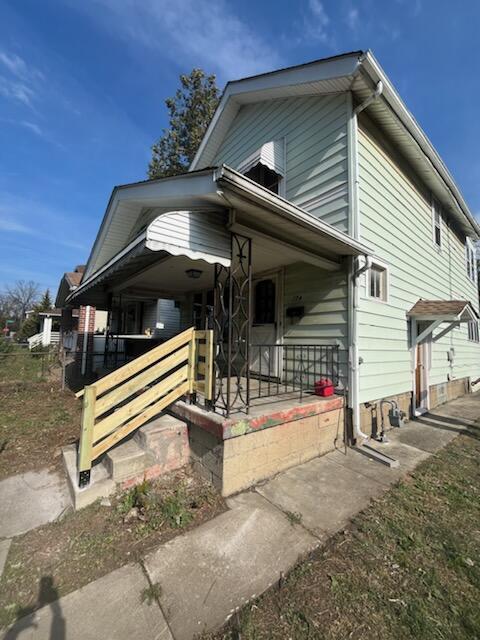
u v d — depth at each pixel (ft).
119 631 4.87
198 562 6.35
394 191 18.19
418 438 15.16
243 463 9.38
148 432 9.82
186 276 17.78
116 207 15.12
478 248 54.34
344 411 13.43
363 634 4.88
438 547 6.98
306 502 8.76
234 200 9.23
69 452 10.78
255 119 21.36
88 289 18.38
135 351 31.94
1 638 4.72
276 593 5.64
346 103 14.88
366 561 6.49
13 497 8.73
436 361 24.44
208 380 10.54
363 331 14.47
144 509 7.97
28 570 6.09
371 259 15.11
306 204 16.51
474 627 5.01
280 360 16.65
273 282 17.39
